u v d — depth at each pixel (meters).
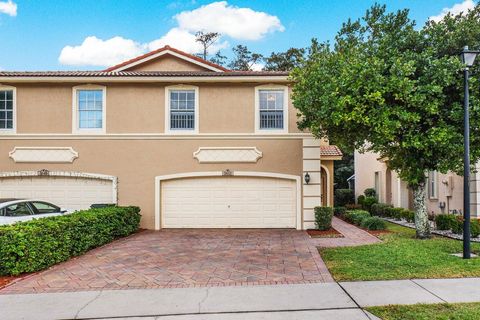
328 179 18.80
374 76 9.45
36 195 14.15
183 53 18.12
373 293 6.04
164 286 6.71
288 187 14.21
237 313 5.34
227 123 14.22
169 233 13.21
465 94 8.53
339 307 5.46
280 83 14.17
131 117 14.28
